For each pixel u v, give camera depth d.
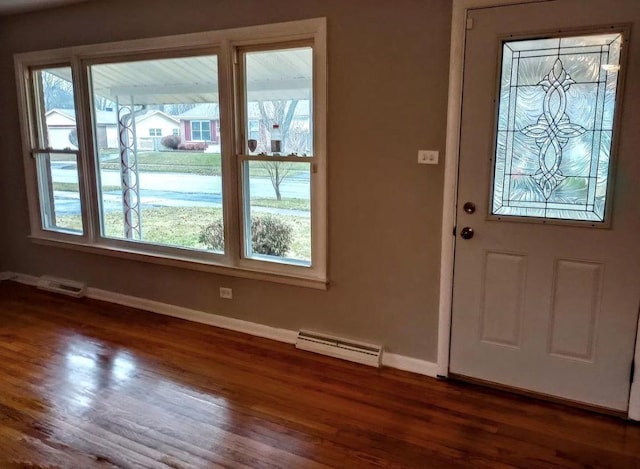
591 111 2.33
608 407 2.51
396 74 2.74
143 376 2.92
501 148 2.54
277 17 3.02
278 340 3.43
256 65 3.22
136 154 3.88
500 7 2.42
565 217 2.46
